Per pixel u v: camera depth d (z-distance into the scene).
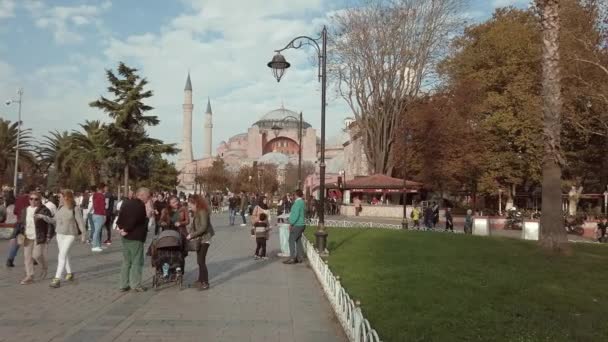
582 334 6.86
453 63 47.16
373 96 47.59
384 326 7.35
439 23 45.22
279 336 7.15
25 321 7.73
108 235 19.06
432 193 57.75
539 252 15.72
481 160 45.38
